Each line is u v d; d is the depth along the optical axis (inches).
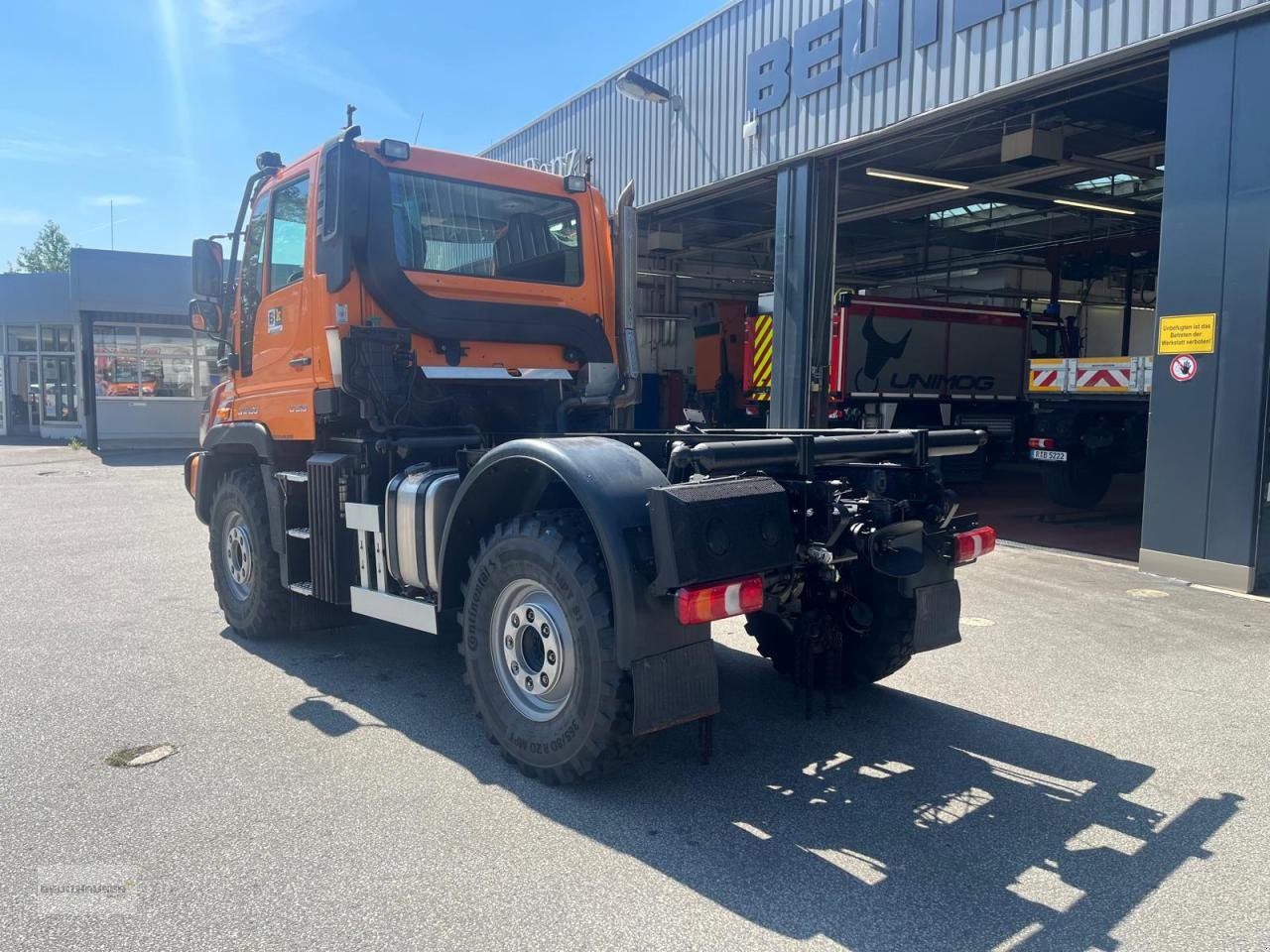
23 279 1078.4
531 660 157.2
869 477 165.0
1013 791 148.8
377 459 195.0
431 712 184.9
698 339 905.5
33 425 1138.7
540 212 228.7
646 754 164.1
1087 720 181.6
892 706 189.8
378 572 189.6
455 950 104.3
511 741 154.0
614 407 244.1
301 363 211.6
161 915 111.0
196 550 374.0
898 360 651.5
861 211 727.7
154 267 943.0
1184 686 202.1
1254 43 281.4
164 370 984.9
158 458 840.3
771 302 498.9
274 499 219.8
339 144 191.8
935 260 989.8
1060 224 840.3
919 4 383.9
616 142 606.9
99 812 138.6
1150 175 599.8
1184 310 304.5
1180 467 309.0
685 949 104.8
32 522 454.0
